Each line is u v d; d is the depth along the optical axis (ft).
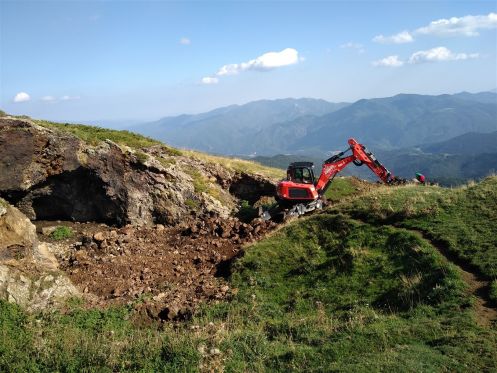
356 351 34.78
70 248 69.36
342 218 61.87
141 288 55.06
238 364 35.19
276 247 60.59
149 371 33.96
